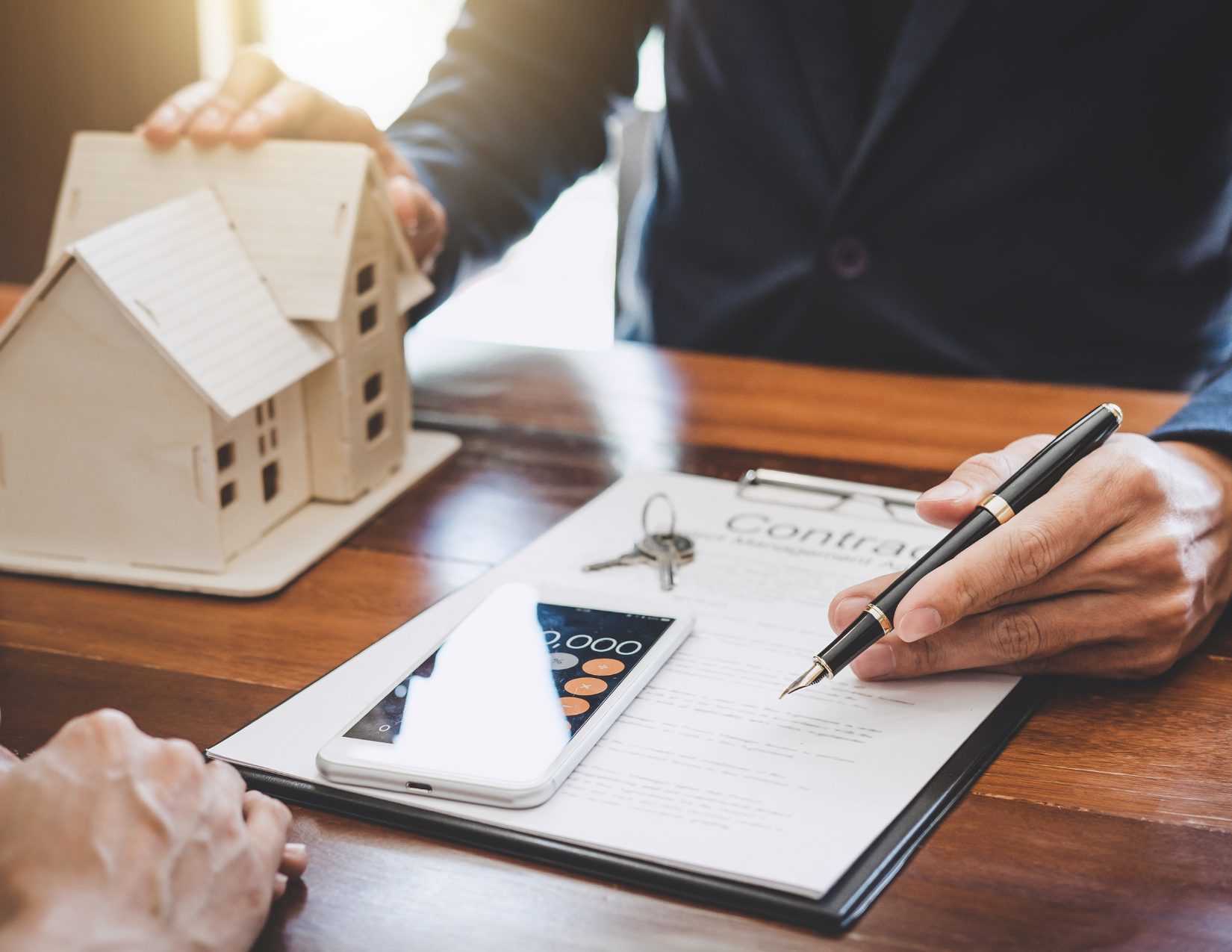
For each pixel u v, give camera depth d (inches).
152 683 22.1
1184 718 21.2
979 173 42.8
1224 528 23.7
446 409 37.9
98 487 26.2
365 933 15.8
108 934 13.4
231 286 26.7
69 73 85.4
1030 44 41.2
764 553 26.9
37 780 14.6
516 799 17.7
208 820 15.0
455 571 26.7
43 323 25.1
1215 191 41.9
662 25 56.7
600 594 24.1
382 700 20.3
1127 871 17.0
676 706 20.7
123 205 28.9
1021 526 21.0
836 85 44.4
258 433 27.3
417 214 35.5
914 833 17.5
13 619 24.6
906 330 44.4
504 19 49.6
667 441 34.8
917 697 21.3
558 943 15.6
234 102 29.9
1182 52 40.3
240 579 25.8
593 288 141.3
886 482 31.5
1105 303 43.8
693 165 48.5
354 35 113.0
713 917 16.1
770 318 47.6
